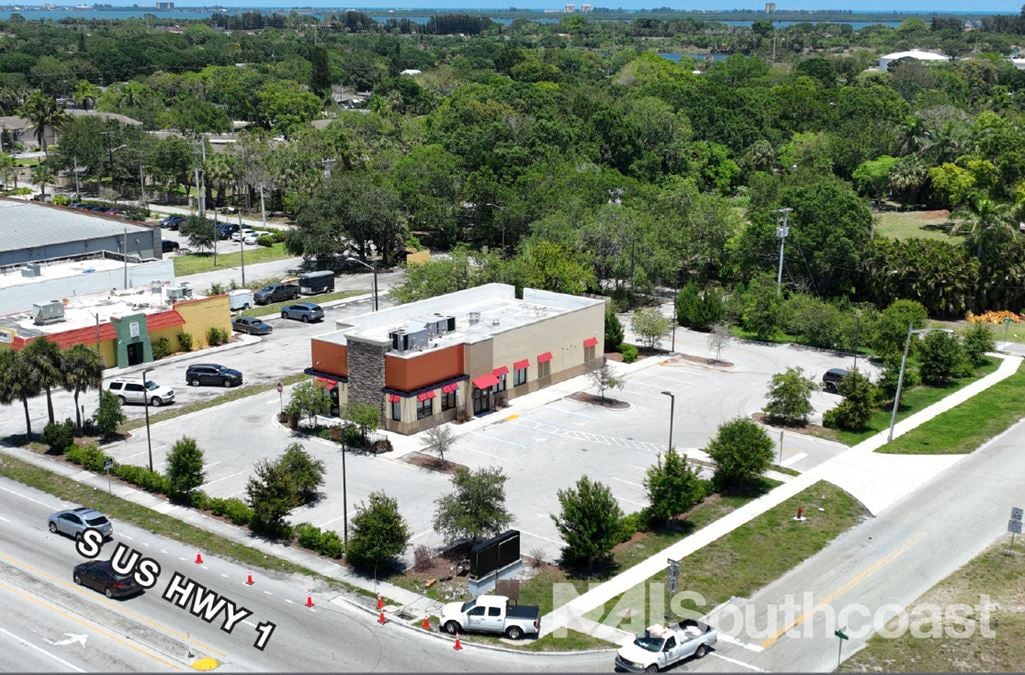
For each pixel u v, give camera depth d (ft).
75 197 482.28
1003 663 123.44
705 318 294.46
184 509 167.43
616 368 254.88
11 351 192.75
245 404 221.25
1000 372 259.39
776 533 160.15
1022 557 153.69
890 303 314.55
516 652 123.85
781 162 506.48
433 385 205.77
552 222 321.32
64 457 190.08
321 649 123.75
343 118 554.87
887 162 481.46
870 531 162.20
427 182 387.96
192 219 382.22
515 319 237.25
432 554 150.92
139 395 220.64
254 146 463.83
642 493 174.19
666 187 406.82
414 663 120.88
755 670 120.67
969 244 321.52
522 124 485.56
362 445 195.72
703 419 215.51
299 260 377.09
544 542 155.12
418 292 274.16
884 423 216.54
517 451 195.00
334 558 149.89
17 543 154.30
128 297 276.62
